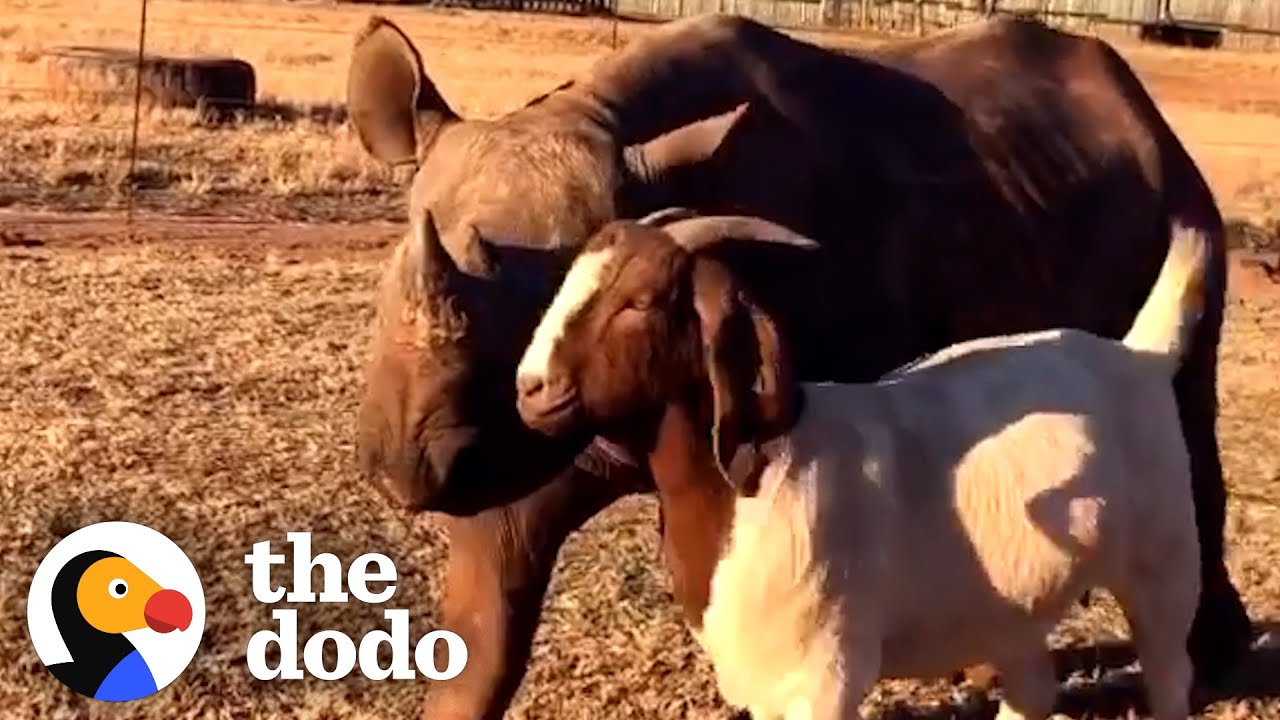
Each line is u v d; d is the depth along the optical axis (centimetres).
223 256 1377
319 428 934
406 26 3638
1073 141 646
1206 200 680
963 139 612
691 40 559
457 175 495
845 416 494
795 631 484
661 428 471
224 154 1834
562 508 532
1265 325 1343
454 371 454
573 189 487
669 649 692
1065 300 639
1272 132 2595
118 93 2142
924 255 588
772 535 476
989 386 527
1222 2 4328
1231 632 695
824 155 563
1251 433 1032
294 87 2486
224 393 991
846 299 564
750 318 451
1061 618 545
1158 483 548
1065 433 525
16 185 1614
